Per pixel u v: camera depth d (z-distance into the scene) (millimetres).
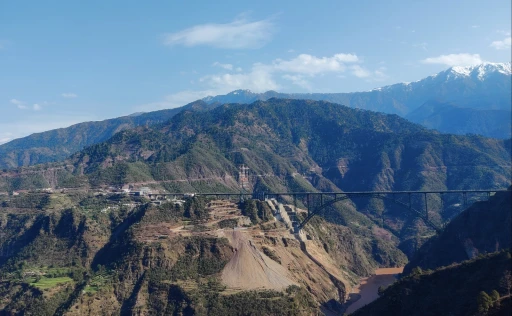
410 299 150750
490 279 141500
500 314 128625
